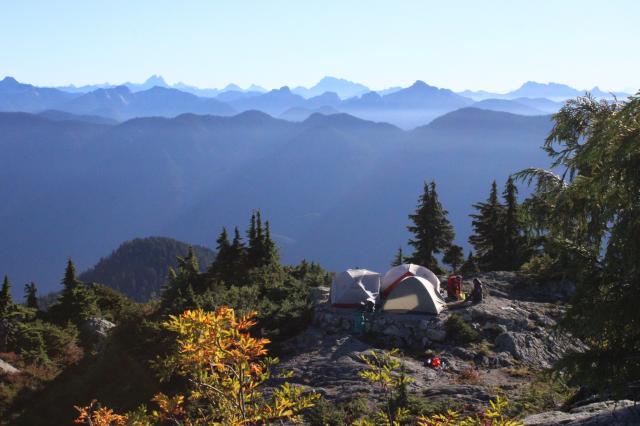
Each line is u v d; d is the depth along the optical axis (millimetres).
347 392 19516
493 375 21406
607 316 10367
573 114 13242
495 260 52812
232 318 8867
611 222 10008
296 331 26609
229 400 8750
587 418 12211
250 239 52125
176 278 41000
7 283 46000
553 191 12758
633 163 9281
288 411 8914
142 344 28219
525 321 26312
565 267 11492
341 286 28391
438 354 23562
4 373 37062
